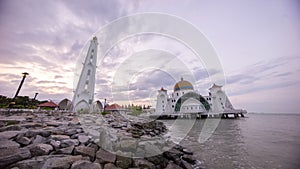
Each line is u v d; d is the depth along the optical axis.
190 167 4.77
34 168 2.51
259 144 8.49
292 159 5.89
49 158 2.94
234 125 20.28
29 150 3.07
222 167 5.15
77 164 2.70
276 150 7.22
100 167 2.89
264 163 5.53
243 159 5.93
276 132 13.27
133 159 3.85
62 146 3.83
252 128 16.64
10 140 3.45
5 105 16.38
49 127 5.81
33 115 9.88
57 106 21.06
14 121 6.15
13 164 2.50
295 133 12.40
